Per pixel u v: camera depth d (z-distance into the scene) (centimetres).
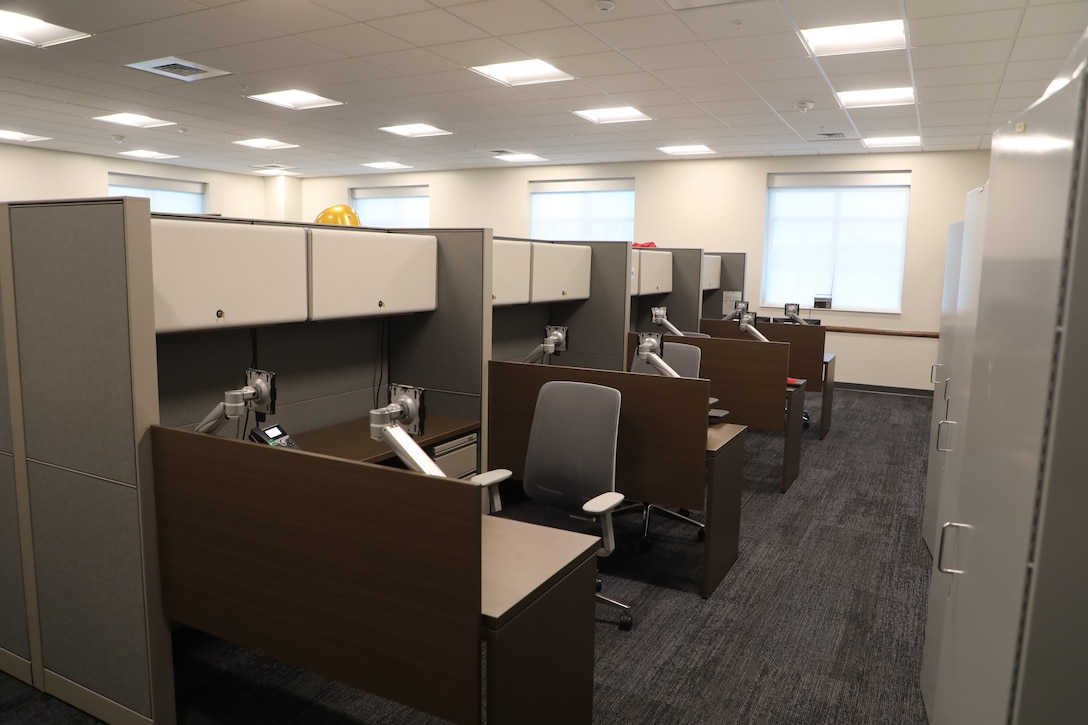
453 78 528
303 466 157
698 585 290
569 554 173
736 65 476
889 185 788
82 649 198
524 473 263
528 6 376
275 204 1152
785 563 315
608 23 400
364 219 1122
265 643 169
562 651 170
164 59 491
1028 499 107
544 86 547
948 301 308
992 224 140
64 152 895
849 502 404
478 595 140
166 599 184
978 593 134
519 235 994
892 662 236
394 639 151
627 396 278
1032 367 109
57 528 196
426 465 159
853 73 483
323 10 390
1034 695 106
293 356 265
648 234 909
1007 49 419
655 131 704
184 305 192
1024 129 121
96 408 182
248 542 167
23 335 192
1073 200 98
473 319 287
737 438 296
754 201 848
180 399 228
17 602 210
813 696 216
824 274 831
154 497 180
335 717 202
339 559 155
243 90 574
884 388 791
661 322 415
